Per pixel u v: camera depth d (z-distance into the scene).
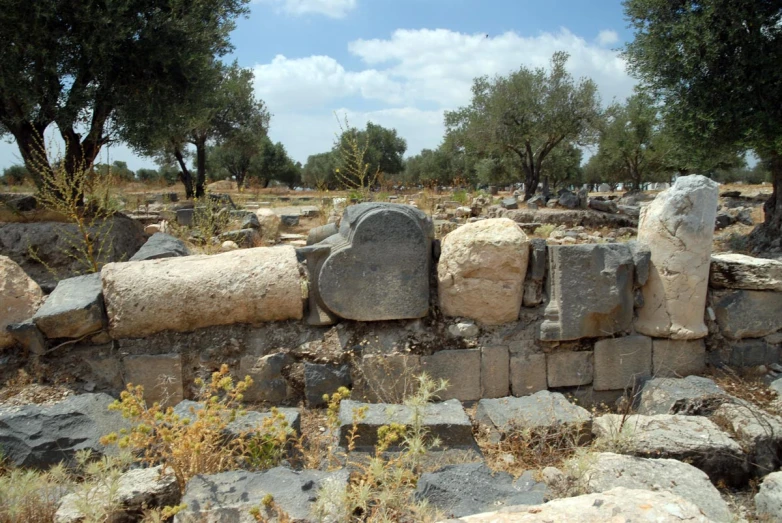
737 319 4.14
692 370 4.09
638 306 4.08
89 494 2.51
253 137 23.31
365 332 3.86
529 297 3.97
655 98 10.17
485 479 2.76
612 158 28.14
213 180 39.69
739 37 8.94
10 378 3.44
